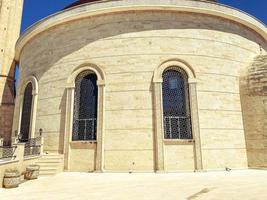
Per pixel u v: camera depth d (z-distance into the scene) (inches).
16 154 458.6
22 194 343.3
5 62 1099.9
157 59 593.6
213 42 629.3
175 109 579.8
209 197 307.6
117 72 596.4
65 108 619.5
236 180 430.9
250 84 611.2
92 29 643.5
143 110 565.9
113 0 623.2
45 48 707.4
